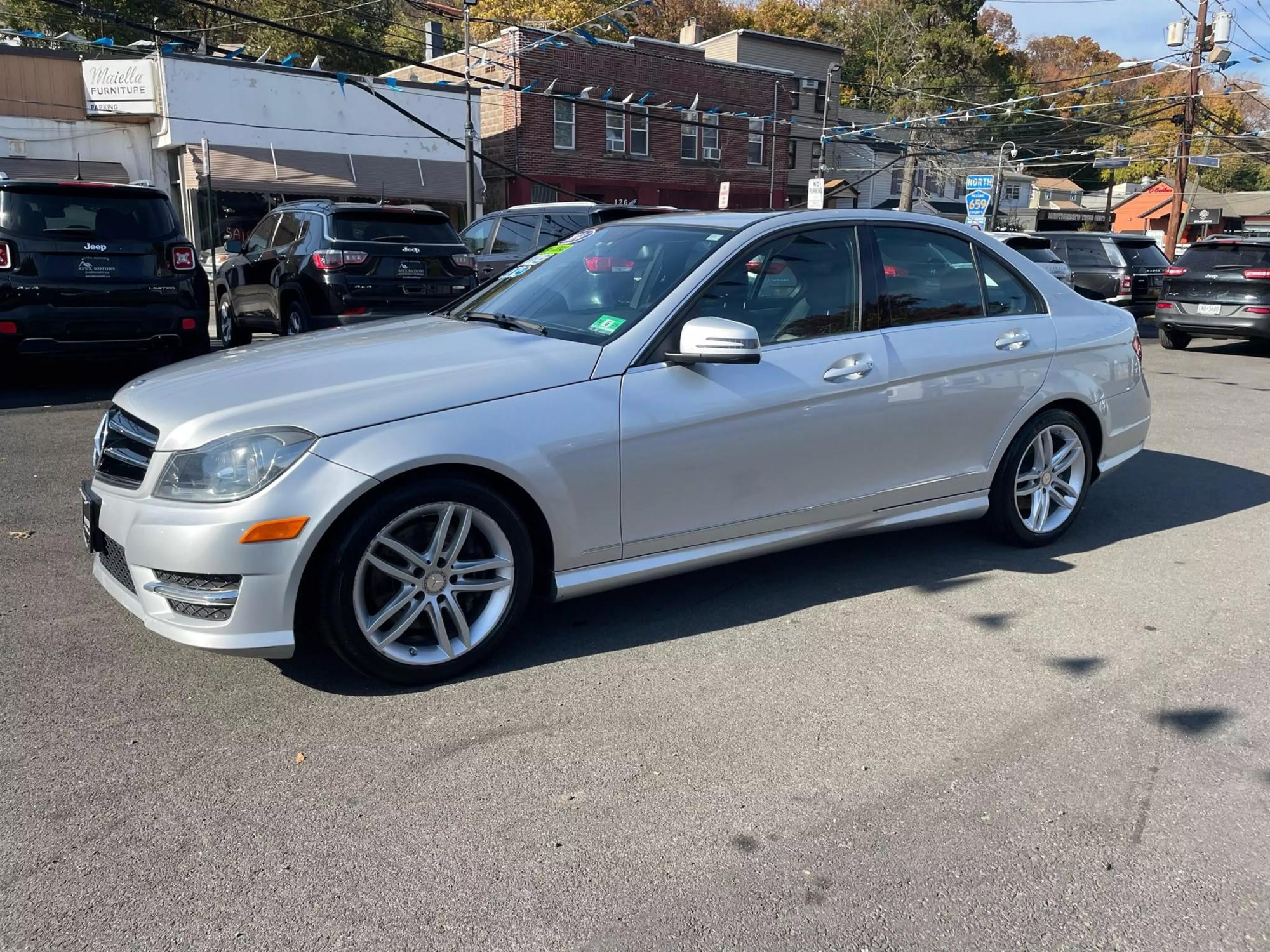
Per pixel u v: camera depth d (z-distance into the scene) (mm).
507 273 4848
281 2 34406
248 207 24453
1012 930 2305
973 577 4621
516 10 33844
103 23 31812
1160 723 3287
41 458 6414
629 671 3586
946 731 3207
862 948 2238
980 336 4535
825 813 2744
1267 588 4574
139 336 8125
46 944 2191
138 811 2688
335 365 3578
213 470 3080
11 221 7652
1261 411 9250
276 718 3201
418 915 2314
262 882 2420
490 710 3281
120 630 3846
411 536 3334
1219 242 13352
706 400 3725
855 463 4184
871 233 4332
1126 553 5031
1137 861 2566
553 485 3447
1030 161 38281
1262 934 2309
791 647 3814
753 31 35656
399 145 26359
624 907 2357
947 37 42812
